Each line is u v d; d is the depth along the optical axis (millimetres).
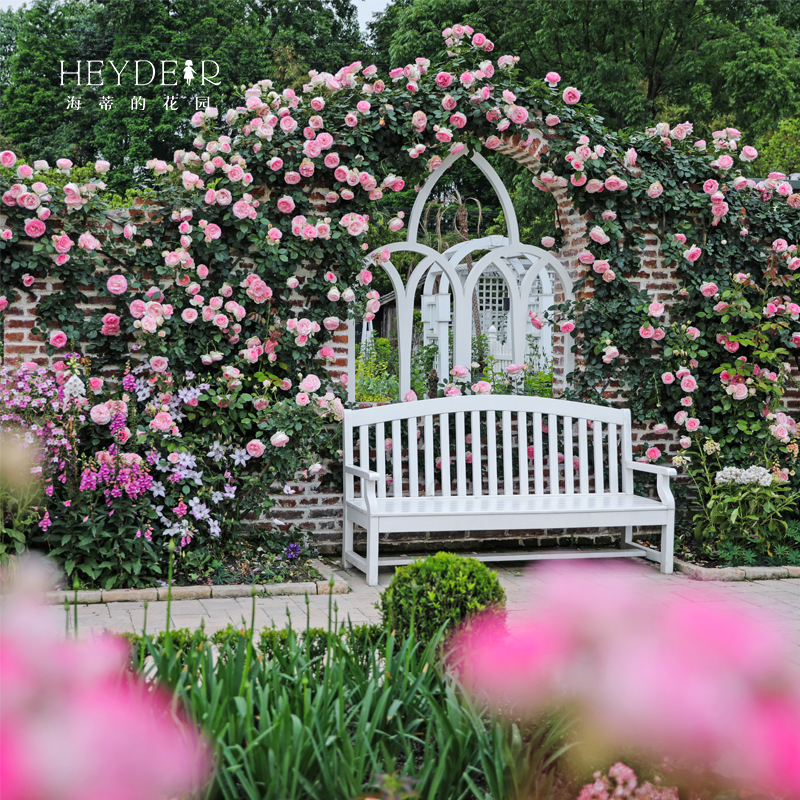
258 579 5621
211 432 5914
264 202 6309
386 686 2578
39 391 5289
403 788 1816
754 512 6594
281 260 6156
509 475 6598
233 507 5906
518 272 12828
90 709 1242
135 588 5297
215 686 2336
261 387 6230
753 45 17844
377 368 14188
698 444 7047
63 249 5723
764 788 1268
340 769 2080
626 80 17688
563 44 18234
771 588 5969
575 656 1329
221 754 2080
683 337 7074
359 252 6488
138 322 5711
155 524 5629
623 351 7133
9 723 1163
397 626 3443
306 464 6371
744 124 18828
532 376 8156
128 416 5602
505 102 6781
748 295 7383
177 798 1697
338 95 6555
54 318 5891
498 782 2086
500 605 3402
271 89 6410
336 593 5527
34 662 1312
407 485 6879
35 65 30688
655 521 6340
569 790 2018
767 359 7055
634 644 1260
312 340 6305
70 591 5156
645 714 1217
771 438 7035
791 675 1209
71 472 5320
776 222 7430
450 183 25625
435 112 6578
